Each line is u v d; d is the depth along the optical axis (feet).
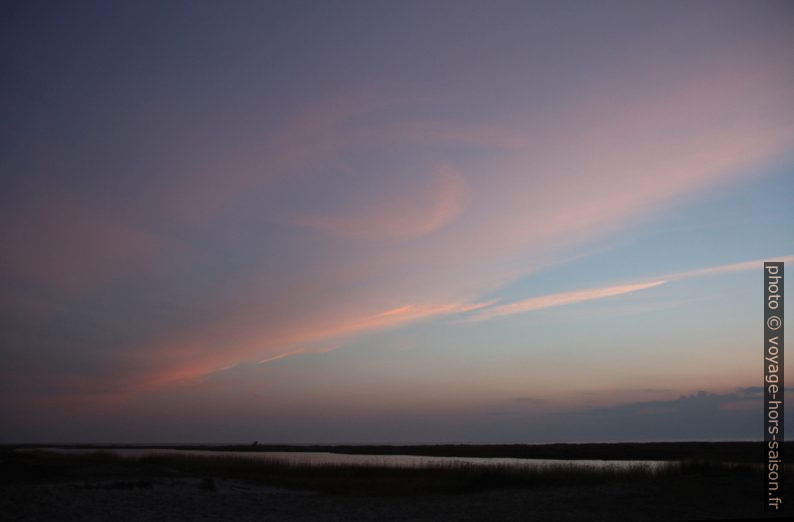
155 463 149.28
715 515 67.21
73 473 111.24
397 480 115.96
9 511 67.72
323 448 504.43
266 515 73.15
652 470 110.01
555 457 246.06
